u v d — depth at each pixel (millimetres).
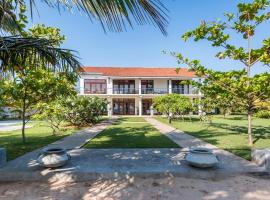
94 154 6656
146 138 9969
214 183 4527
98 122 19000
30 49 3996
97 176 4879
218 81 7594
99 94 33844
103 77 34219
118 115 34125
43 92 8523
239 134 11070
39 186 4500
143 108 35969
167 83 36594
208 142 8773
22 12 3977
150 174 4895
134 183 4570
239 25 7469
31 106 9430
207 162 4922
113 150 7227
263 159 5227
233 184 4461
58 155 5184
